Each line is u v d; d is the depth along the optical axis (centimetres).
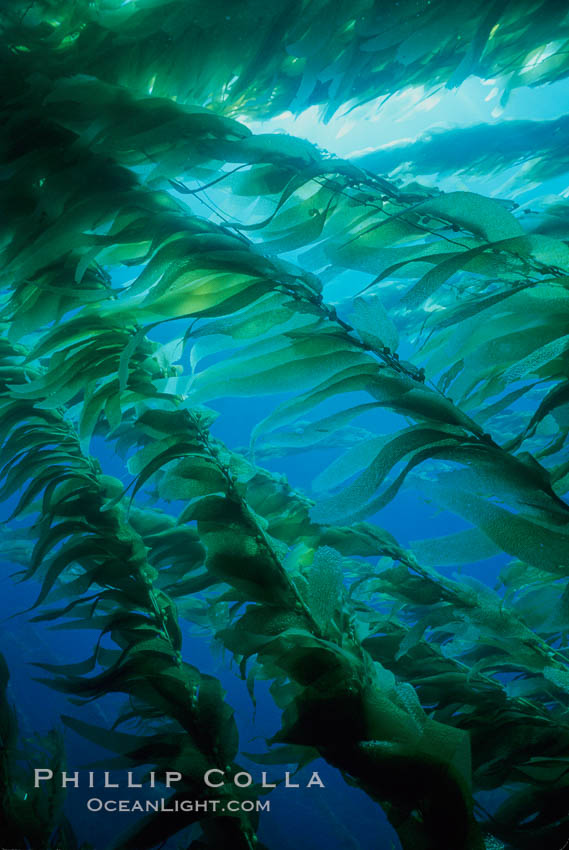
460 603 96
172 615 110
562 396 60
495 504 62
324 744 62
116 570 113
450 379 75
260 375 76
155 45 114
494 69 156
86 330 103
